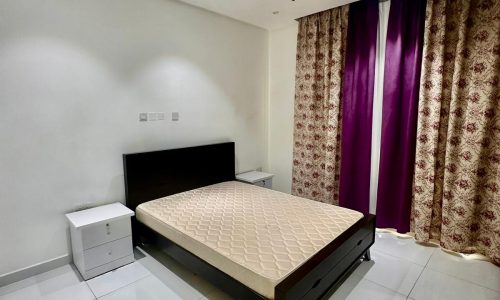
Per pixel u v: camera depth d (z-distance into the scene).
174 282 2.27
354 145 3.41
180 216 2.48
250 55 3.98
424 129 2.80
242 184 3.54
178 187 3.21
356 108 3.34
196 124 3.42
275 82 4.25
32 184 2.28
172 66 3.10
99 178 2.66
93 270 2.32
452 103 2.60
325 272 1.87
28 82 2.20
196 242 2.05
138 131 2.90
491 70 2.41
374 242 2.87
